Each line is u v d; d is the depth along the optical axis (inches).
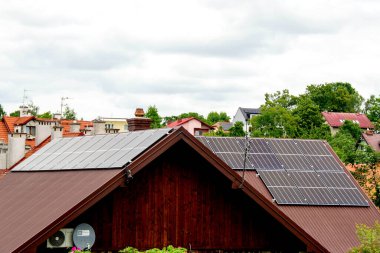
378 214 1422.2
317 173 1486.2
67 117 5423.2
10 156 2310.5
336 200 1422.2
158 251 869.8
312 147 1571.1
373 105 6894.7
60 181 984.3
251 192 931.3
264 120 4439.0
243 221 989.8
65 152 1124.5
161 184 948.6
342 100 6771.7
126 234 922.7
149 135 949.8
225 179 959.6
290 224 940.6
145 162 872.9
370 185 2234.3
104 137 1083.9
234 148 1487.5
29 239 798.5
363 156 2372.0
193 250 957.8
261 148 1515.7
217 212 976.3
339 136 4434.1
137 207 932.6
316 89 6850.4
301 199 1400.1
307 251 949.8
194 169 967.6
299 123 4493.1
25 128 3041.3
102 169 924.6
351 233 1354.6
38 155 1187.9
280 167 1470.2
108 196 917.8
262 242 997.8
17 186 1088.2
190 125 5260.8
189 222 959.0
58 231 874.1
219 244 973.8
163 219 945.5
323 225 1357.0
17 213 949.8
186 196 960.9
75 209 823.1
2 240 870.4
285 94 4916.3
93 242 888.9
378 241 1091.9
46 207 896.9
